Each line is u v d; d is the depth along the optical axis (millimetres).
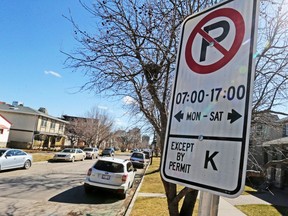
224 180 1354
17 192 10359
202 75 1641
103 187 10492
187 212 4086
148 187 13227
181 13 3537
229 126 1411
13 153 17031
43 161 24703
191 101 1651
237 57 1484
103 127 54875
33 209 8133
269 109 4340
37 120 43375
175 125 1694
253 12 1475
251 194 12773
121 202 9836
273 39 3674
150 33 3613
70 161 27047
